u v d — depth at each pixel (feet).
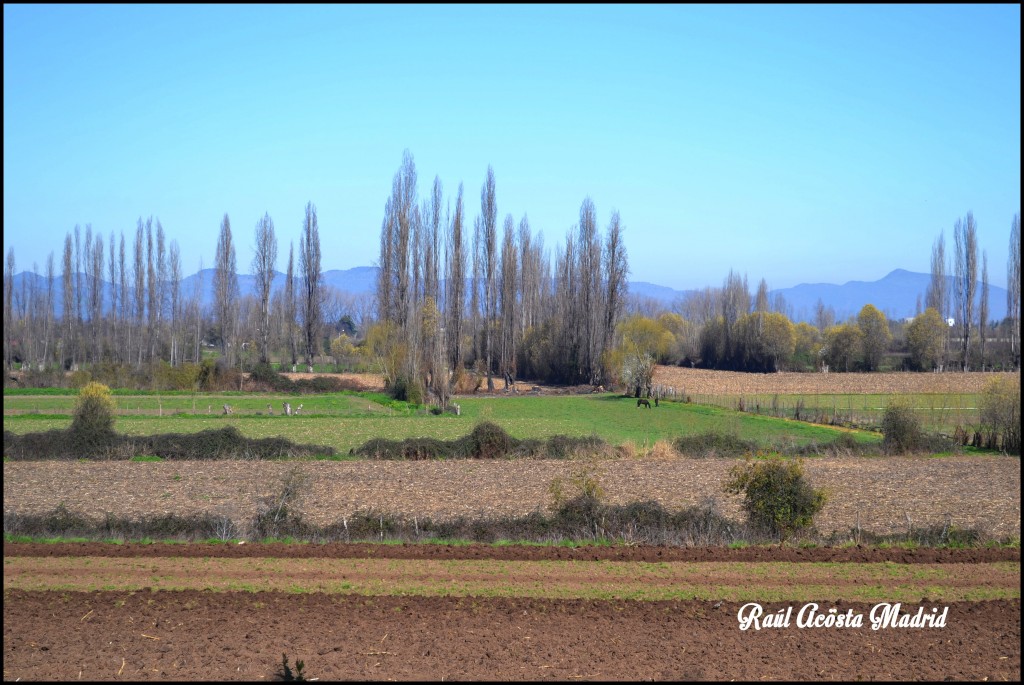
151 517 80.59
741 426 176.35
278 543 67.67
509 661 43.52
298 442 141.38
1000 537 72.49
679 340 417.49
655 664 43.34
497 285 313.53
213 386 253.24
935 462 120.47
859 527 74.95
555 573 58.90
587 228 302.45
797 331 397.80
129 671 42.09
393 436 151.02
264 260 342.44
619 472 107.45
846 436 136.26
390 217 274.98
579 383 307.99
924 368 339.57
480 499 90.22
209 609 51.11
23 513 80.89
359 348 308.19
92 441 117.70
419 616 50.14
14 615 50.14
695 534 70.18
